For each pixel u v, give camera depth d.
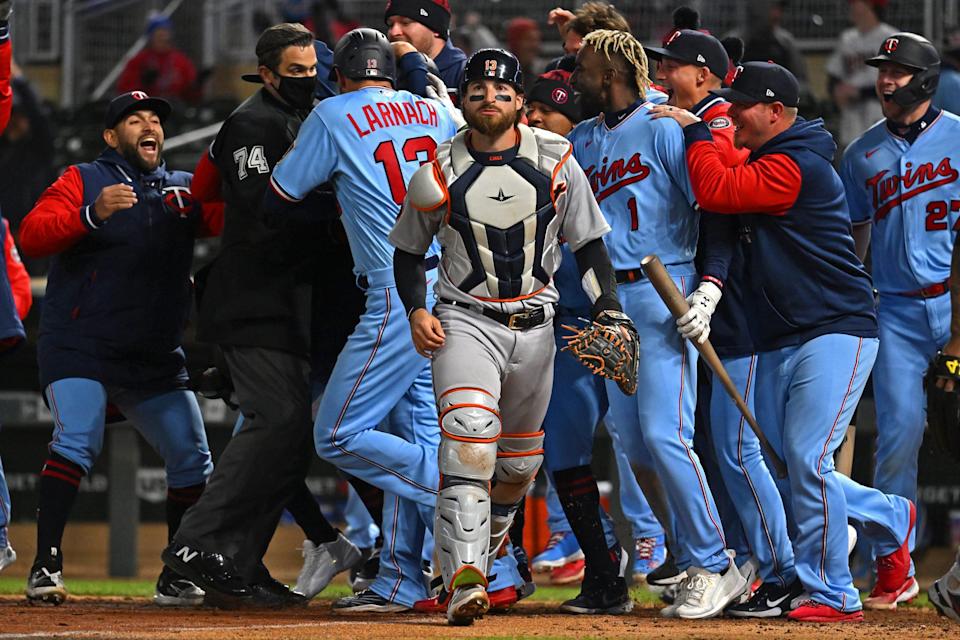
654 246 18.19
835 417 17.20
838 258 17.45
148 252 20.16
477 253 15.52
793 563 18.14
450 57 22.83
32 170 42.19
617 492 31.19
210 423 34.69
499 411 16.28
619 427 18.98
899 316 21.59
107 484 35.59
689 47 19.44
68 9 47.12
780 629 16.02
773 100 17.45
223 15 47.41
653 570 22.72
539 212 15.58
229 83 47.28
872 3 41.47
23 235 19.92
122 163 20.58
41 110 42.31
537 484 32.44
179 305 20.67
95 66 47.38
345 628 15.36
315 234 18.48
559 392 19.05
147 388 20.39
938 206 21.28
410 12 22.33
